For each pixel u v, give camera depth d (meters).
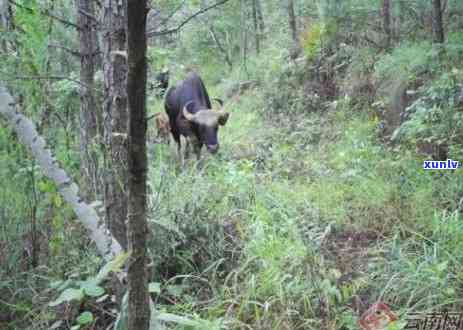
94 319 3.56
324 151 7.26
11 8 3.75
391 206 5.09
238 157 7.73
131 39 1.74
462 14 7.67
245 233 4.56
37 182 3.89
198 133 7.77
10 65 3.62
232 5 13.43
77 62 4.74
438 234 4.34
